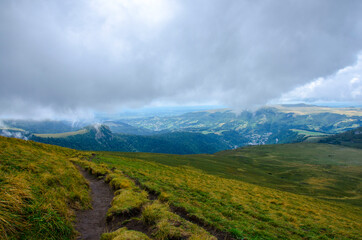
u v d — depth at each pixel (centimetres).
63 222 1017
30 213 917
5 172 1265
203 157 15875
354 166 16338
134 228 1146
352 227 2228
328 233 1784
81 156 4728
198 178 3994
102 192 2033
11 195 919
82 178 2177
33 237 812
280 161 18775
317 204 3878
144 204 1507
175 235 1002
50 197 1172
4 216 789
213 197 2217
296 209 2592
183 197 1986
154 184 2378
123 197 1561
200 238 989
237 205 2067
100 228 1197
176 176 3694
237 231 1268
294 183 10356
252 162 17262
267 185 8062
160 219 1148
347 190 9669
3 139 3259
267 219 1784
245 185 4525
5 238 735
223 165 12538
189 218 1416
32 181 1282
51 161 2166
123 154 10788
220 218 1466
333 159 19700
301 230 1692
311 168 15312
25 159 1803
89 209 1502
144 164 5253
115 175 2534
